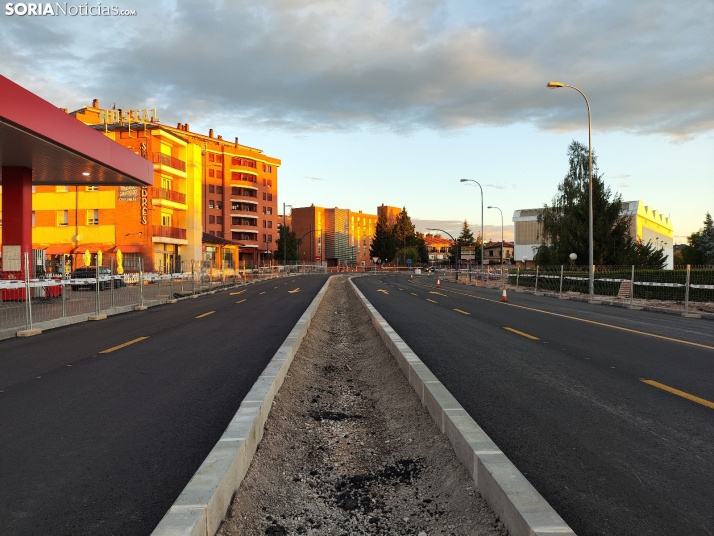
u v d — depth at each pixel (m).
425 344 10.09
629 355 8.88
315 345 10.72
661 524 3.10
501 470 3.33
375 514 3.59
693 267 23.00
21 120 14.91
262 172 88.19
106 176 23.81
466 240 120.38
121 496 3.49
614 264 35.84
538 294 31.94
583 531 3.02
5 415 5.37
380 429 5.49
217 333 11.79
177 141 47.03
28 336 11.80
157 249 43.81
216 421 5.15
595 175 38.38
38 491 3.57
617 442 4.52
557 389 6.43
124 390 6.43
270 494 3.83
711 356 8.79
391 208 145.25
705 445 4.45
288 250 101.44
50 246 43.25
